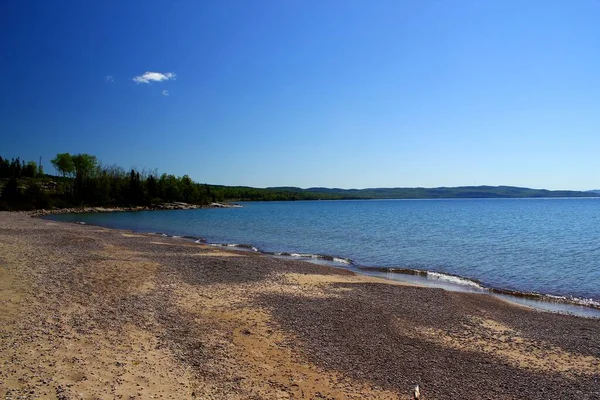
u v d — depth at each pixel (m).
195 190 140.12
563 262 29.61
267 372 9.31
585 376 10.08
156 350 9.98
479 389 9.13
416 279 23.92
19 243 28.17
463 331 13.39
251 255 30.11
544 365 10.73
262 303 15.39
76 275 18.03
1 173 133.75
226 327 12.32
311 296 17.00
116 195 112.62
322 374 9.43
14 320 11.16
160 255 26.62
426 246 38.31
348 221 72.31
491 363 10.73
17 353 8.88
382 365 10.19
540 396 8.91
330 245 39.25
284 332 12.22
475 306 17.03
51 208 89.88
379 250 35.94
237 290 17.42
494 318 15.23
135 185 117.12
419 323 13.98
